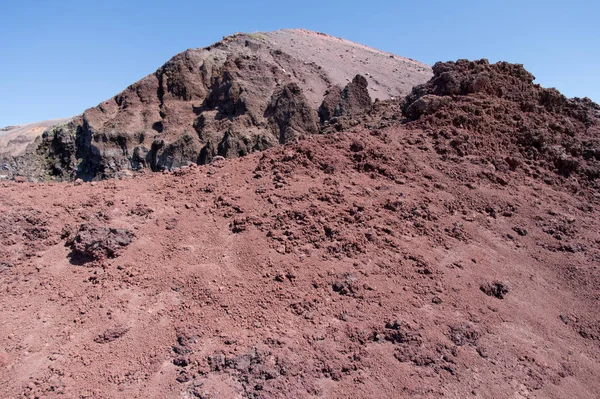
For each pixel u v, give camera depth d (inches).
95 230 331.3
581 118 646.5
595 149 577.9
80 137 2233.0
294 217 378.3
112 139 2059.5
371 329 283.6
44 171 2256.4
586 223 465.4
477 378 264.2
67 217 366.0
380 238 370.0
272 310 290.0
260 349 257.4
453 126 555.8
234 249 343.3
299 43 3540.8
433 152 519.2
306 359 256.5
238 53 2642.7
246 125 1946.4
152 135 2070.6
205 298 293.7
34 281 302.0
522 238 427.5
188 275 312.0
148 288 300.8
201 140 1946.4
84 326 268.5
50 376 234.4
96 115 2186.3
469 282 346.0
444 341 283.0
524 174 528.7
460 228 411.5
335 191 414.0
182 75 2244.1
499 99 604.1
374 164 472.4
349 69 3174.2
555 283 379.6
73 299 289.1
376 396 240.4
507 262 387.5
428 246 378.0
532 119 596.7
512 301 342.3
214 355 251.6
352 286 313.3
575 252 418.6
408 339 277.6
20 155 2367.1
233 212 386.3
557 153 558.9
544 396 264.7
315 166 458.3
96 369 240.7
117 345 257.3
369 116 677.3
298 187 418.6
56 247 336.2
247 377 241.4
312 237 359.3
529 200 482.6
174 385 233.9
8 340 255.4
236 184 432.8
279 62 2709.2
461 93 610.2
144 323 273.0
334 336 274.8
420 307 308.0
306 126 2021.4
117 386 231.8
